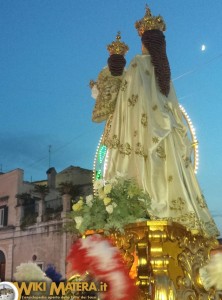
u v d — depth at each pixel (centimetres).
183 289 529
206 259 577
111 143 680
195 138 711
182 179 632
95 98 755
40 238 3762
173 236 536
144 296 506
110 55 738
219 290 550
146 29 703
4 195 4275
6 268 3978
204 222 623
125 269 506
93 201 589
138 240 534
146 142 638
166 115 651
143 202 573
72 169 4097
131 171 636
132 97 671
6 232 4091
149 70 689
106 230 562
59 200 3875
